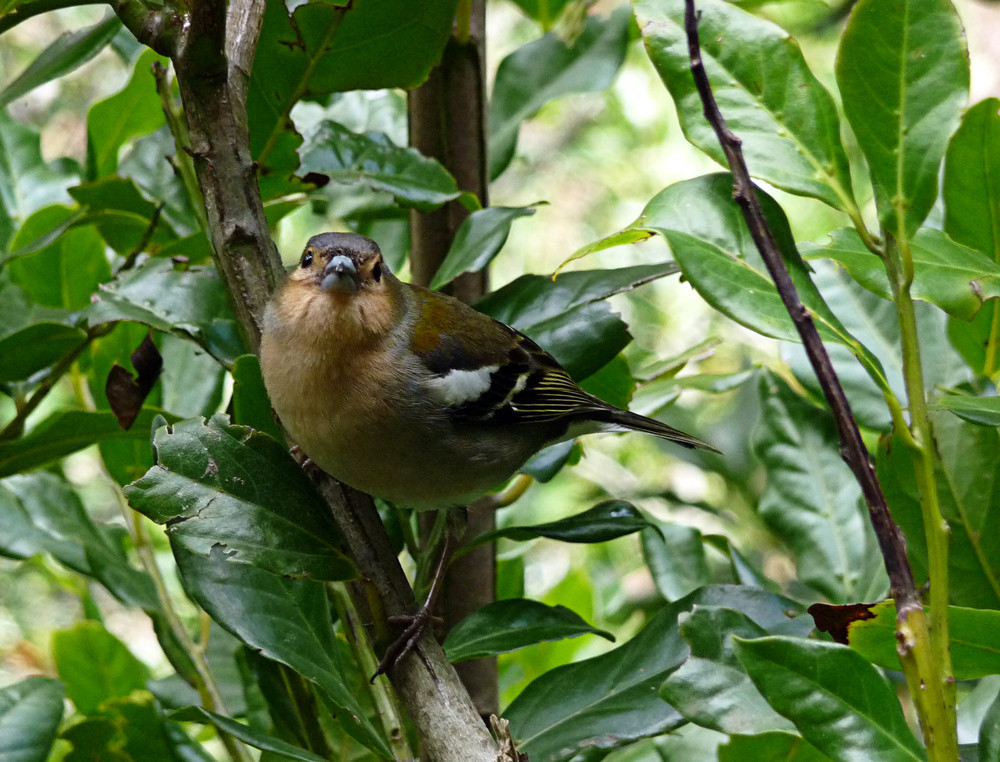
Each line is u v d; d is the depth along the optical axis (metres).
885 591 6.45
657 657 5.55
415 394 6.54
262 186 6.89
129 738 6.63
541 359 7.30
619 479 12.42
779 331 4.29
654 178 16.86
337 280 6.22
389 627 5.07
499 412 6.91
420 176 6.91
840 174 4.47
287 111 6.45
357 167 6.91
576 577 9.09
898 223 4.03
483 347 6.99
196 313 6.28
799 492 7.33
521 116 8.49
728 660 4.22
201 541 4.80
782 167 4.52
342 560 5.02
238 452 5.08
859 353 4.14
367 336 6.37
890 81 4.12
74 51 6.05
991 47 17.22
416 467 6.59
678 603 5.69
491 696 6.71
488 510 7.40
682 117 4.71
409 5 6.06
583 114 17.08
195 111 5.32
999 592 5.37
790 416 7.53
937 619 3.70
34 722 5.86
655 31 4.82
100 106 7.59
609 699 5.43
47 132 15.87
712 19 4.81
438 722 4.81
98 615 8.90
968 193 5.36
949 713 3.56
